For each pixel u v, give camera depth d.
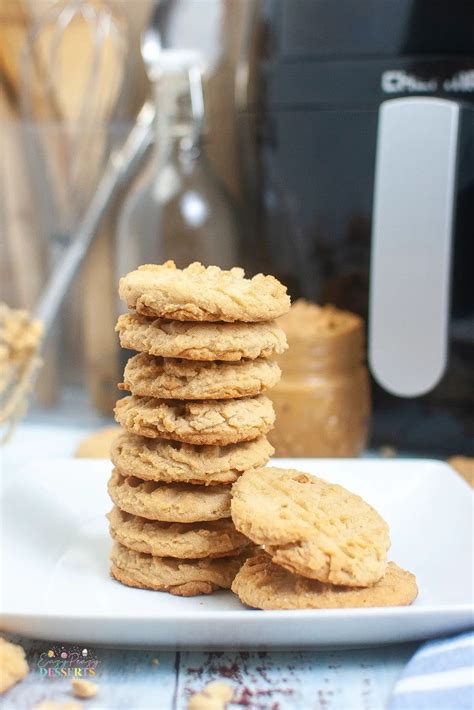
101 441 0.62
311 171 0.61
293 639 0.40
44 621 0.39
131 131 0.71
